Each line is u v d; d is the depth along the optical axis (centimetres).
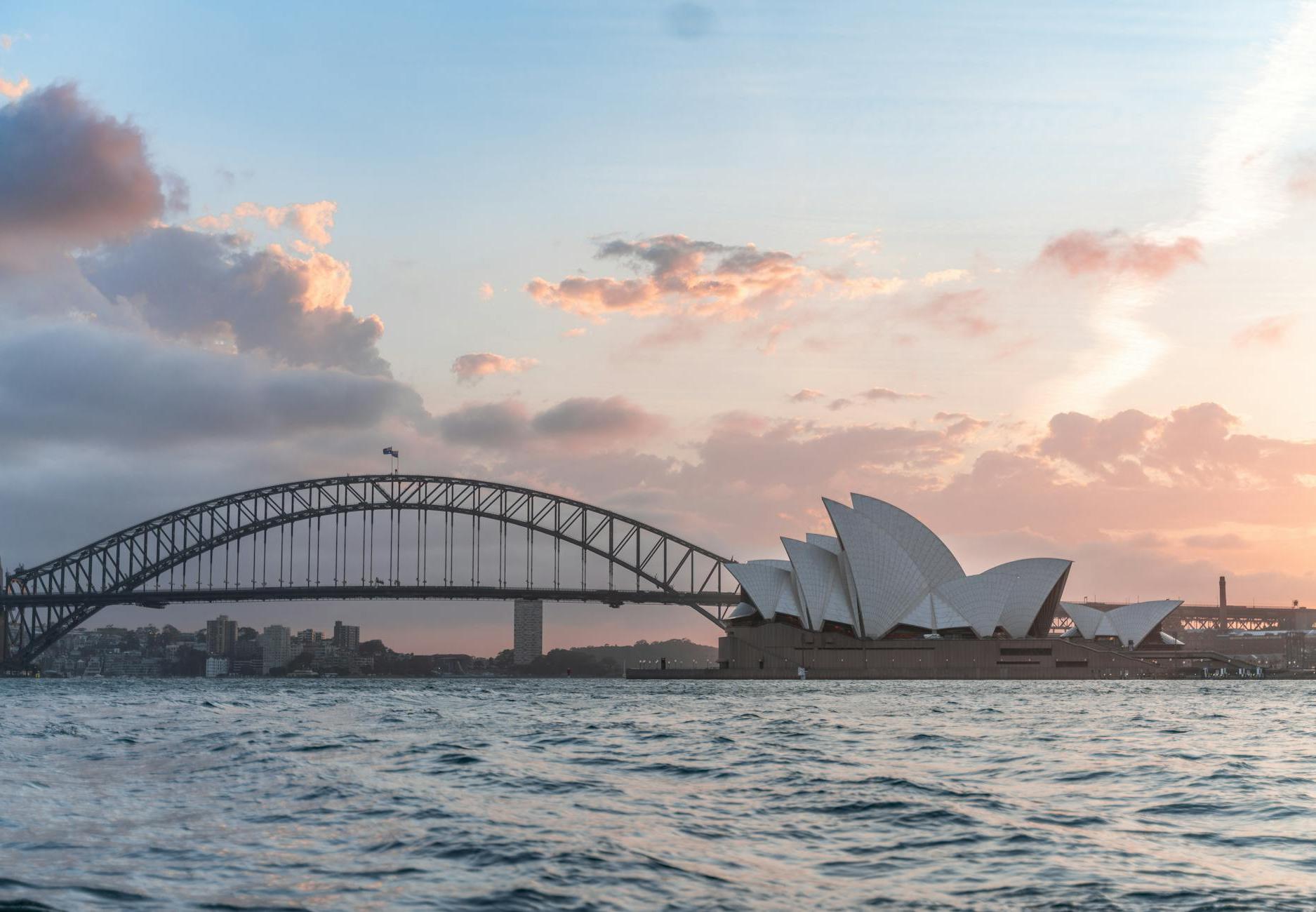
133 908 2044
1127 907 2127
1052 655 19625
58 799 3450
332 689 18875
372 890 2195
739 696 13325
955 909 2106
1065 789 3828
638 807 3341
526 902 2102
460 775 4134
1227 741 5978
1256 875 2416
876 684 18212
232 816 3109
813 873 2416
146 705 10950
